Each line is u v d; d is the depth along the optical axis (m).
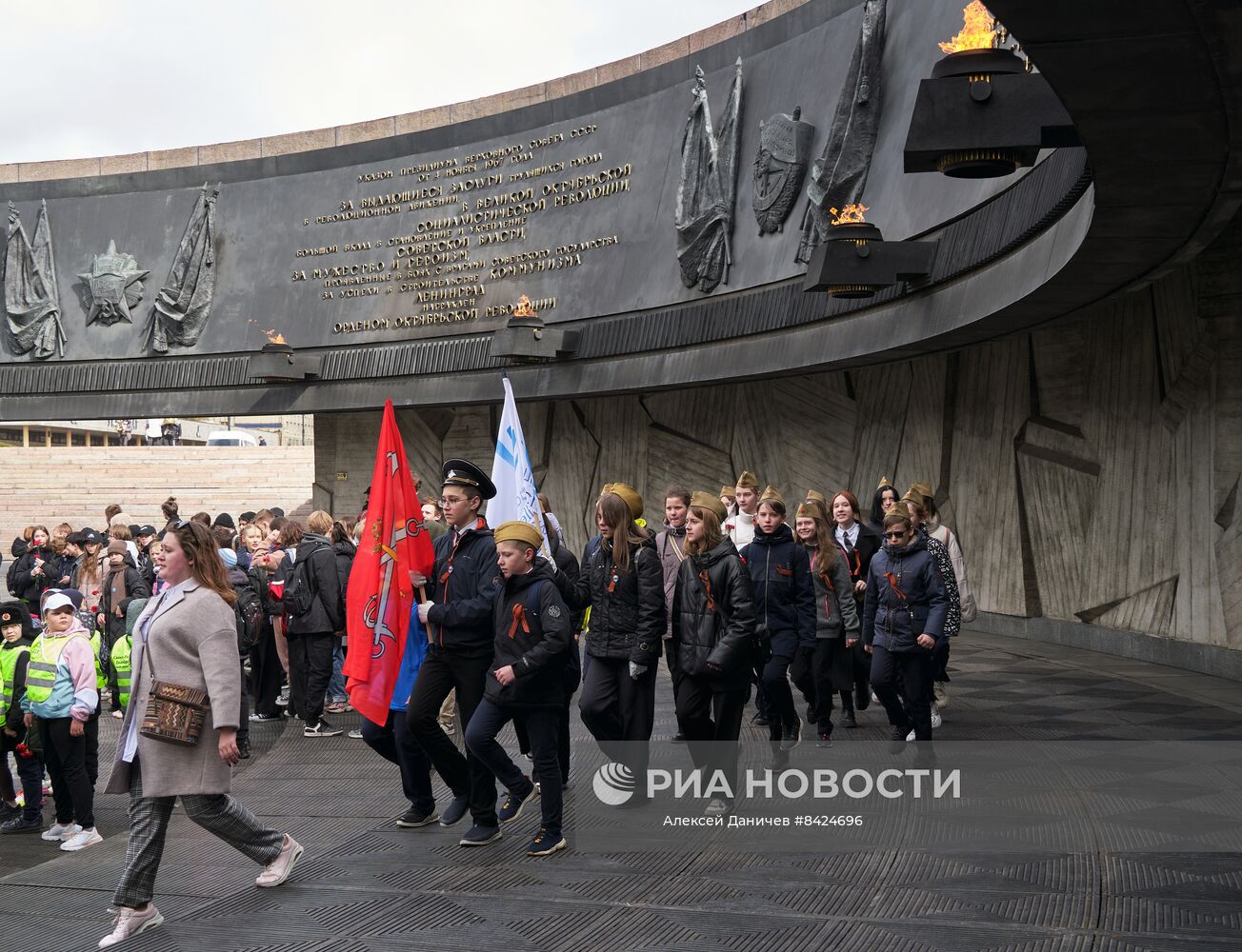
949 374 18.19
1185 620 13.39
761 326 18.56
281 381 26.06
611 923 5.50
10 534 37.22
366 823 7.54
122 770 5.88
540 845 6.61
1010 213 12.57
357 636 7.16
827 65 17.89
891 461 19.36
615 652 7.64
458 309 24.38
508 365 23.47
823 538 9.45
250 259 26.75
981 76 8.42
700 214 19.89
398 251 25.22
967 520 17.88
